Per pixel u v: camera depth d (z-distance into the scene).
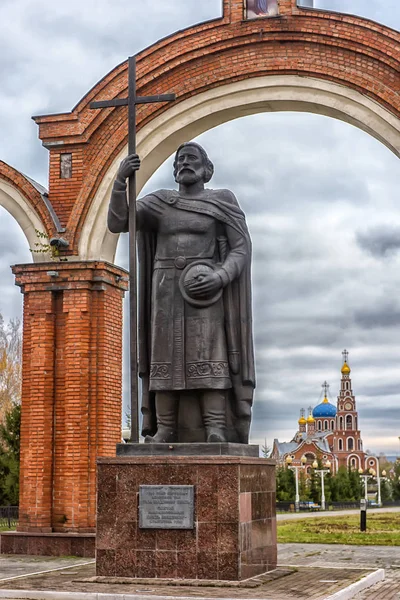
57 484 16.72
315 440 88.75
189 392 11.30
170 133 17.39
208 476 10.12
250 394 11.36
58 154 17.77
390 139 16.30
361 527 24.69
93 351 16.92
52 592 9.46
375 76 16.47
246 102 17.12
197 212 11.34
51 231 17.41
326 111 17.03
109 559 10.28
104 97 17.56
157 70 17.47
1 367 45.91
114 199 11.41
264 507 10.88
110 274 17.28
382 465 100.50
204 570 9.96
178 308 11.19
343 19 16.64
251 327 11.48
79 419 16.67
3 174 17.80
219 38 17.22
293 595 9.09
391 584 11.02
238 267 11.23
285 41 16.95
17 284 17.44
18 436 31.91
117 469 10.43
